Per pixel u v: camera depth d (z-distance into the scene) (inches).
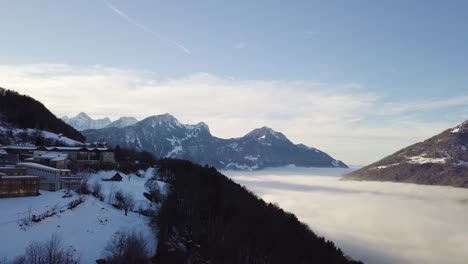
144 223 6087.6
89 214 5644.7
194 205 7017.7
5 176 5723.4
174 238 5659.5
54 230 4712.1
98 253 4480.8
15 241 4136.3
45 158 7844.5
